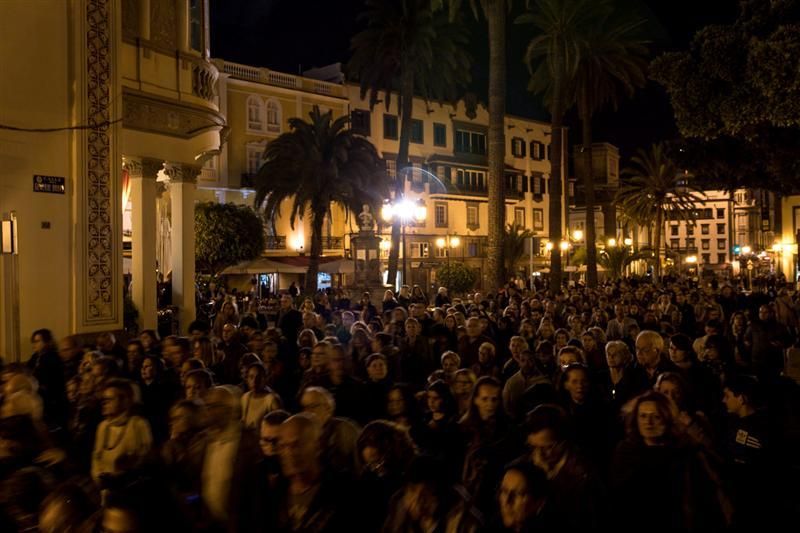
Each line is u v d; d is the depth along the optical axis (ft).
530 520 12.88
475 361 32.89
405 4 106.42
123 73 57.21
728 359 26.73
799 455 19.27
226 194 139.64
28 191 45.32
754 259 219.41
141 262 60.75
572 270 193.88
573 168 247.09
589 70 122.93
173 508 12.60
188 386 22.21
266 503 14.28
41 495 13.97
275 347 29.32
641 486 14.67
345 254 158.92
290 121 101.35
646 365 25.05
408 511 12.80
